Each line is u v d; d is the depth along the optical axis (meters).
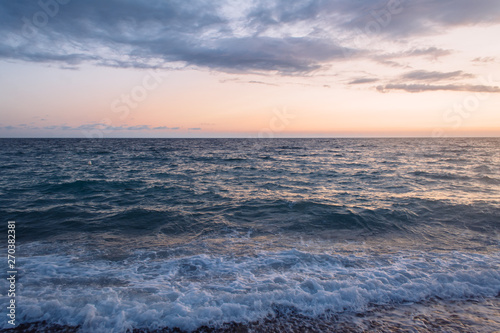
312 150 49.47
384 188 13.88
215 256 5.94
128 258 5.82
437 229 7.88
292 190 13.55
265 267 5.38
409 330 3.66
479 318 3.91
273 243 6.80
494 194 12.07
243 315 3.90
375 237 7.31
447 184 14.77
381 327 3.72
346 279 4.84
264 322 3.80
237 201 11.14
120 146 62.19
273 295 4.29
